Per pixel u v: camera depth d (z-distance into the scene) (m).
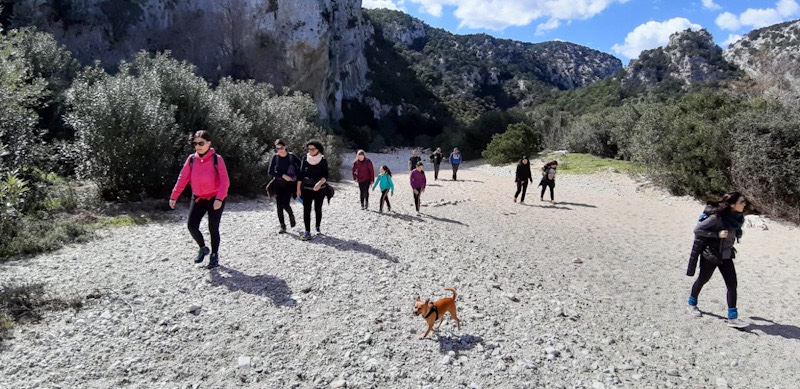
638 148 20.88
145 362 3.79
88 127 9.90
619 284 7.38
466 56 150.50
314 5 59.44
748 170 13.52
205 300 5.01
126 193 10.07
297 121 21.86
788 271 8.23
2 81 6.18
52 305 4.52
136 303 4.80
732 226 5.78
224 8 53.84
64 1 38.38
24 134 8.50
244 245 7.23
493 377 4.02
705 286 7.42
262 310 4.90
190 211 5.88
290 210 8.24
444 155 51.59
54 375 3.46
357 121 80.06
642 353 4.88
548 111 44.41
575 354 4.65
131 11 44.78
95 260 6.07
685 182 16.45
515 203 15.49
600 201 16.23
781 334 5.59
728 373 4.56
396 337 4.62
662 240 10.77
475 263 7.81
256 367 3.87
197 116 12.25
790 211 12.56
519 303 6.01
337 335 4.52
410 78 110.94
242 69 55.31
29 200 8.16
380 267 6.74
